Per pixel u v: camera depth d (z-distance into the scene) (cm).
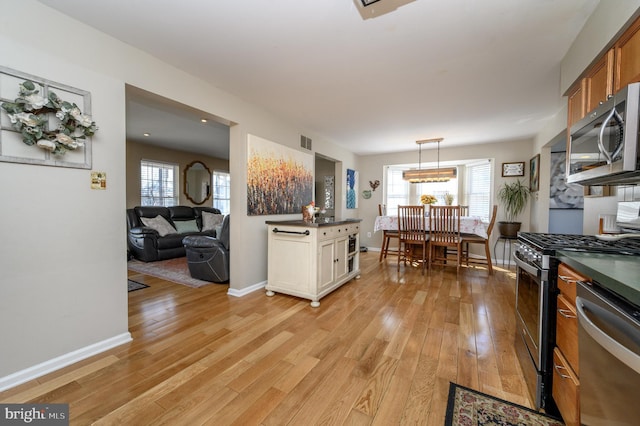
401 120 372
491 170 504
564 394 118
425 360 181
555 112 333
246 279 313
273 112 345
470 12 162
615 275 84
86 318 181
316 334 216
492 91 275
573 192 434
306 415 133
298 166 403
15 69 150
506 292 322
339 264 328
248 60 221
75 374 163
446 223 400
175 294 310
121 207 198
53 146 160
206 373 165
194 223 586
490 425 127
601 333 78
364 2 155
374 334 217
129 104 328
